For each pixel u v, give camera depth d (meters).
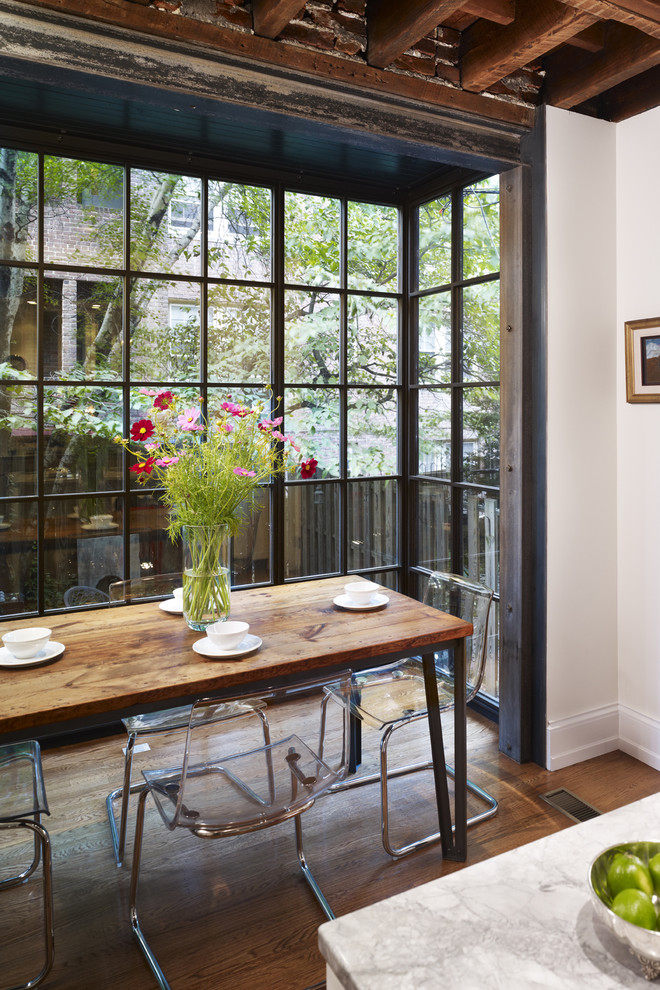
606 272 2.95
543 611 2.88
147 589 2.83
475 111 2.67
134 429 2.14
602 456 2.99
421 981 0.81
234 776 1.77
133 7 2.04
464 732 2.25
